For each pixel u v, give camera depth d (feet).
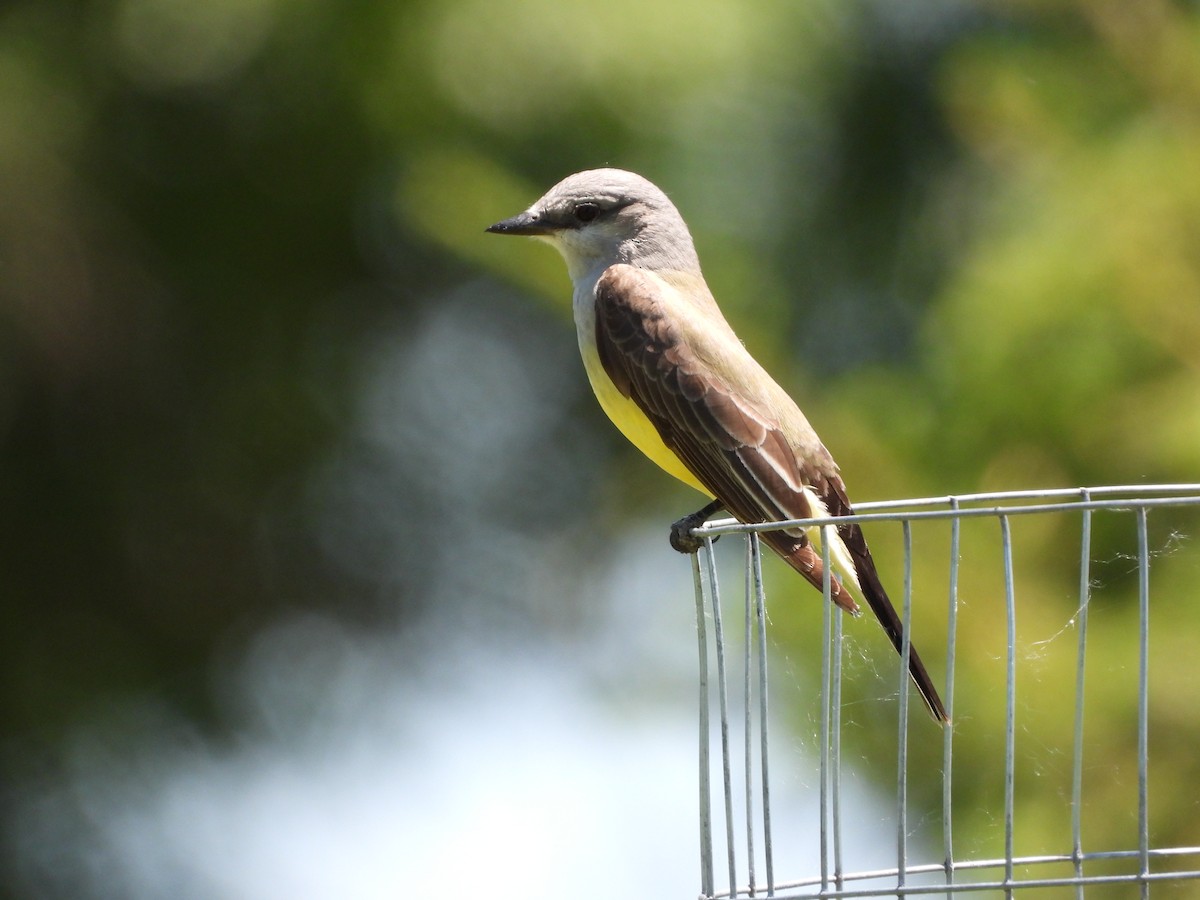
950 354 31.76
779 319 42.50
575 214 30.42
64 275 50.72
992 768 28.55
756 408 27.99
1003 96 33.32
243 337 53.01
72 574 54.03
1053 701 28.04
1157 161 30.86
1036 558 28.84
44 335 51.11
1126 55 32.07
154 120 51.29
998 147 35.47
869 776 29.81
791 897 19.71
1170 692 27.86
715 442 27.86
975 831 28.40
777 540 24.89
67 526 53.83
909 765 29.35
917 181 48.32
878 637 29.35
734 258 44.45
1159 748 28.09
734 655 33.60
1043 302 30.32
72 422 53.26
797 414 28.48
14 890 52.19
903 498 29.73
